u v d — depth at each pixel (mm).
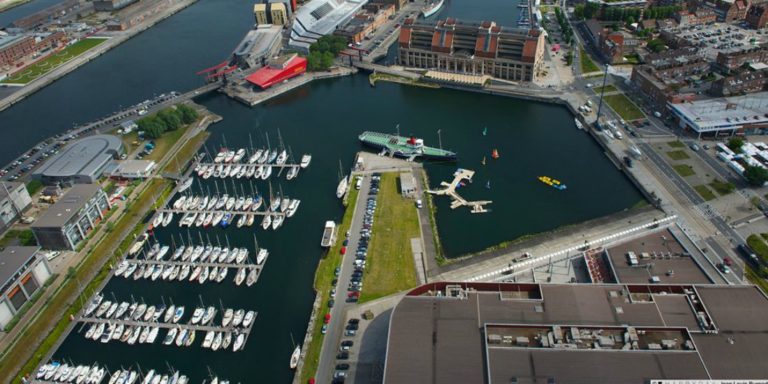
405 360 169250
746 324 175250
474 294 192375
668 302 184375
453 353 170250
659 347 166375
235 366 199875
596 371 160375
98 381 196250
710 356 165250
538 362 164125
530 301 186625
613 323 176750
